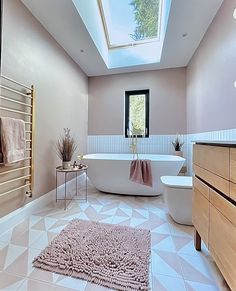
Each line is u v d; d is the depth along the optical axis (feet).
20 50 5.90
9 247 4.48
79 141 10.69
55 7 6.12
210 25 6.82
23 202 6.12
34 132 6.57
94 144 11.95
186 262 4.06
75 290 3.26
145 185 8.05
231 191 2.70
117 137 11.73
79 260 3.99
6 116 5.40
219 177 3.10
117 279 3.51
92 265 3.85
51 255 4.14
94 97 11.98
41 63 7.06
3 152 4.84
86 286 3.35
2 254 4.22
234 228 2.60
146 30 9.53
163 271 3.79
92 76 11.94
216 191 3.26
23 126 5.57
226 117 5.59
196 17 6.46
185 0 5.73
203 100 7.67
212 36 6.65
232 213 2.66
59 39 7.95
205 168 3.75
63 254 4.18
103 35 9.59
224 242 2.90
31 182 6.24
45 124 7.38
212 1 5.77
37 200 6.86
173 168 7.98
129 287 3.34
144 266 3.87
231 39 5.26
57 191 8.21
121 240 4.80
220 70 5.98
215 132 6.42
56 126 8.20
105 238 4.88
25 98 6.18
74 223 5.76
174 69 10.87
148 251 4.38
